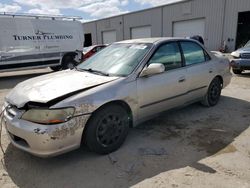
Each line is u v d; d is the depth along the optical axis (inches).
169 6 1019.3
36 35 446.3
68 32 493.4
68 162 129.5
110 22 1363.2
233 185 107.1
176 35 1024.2
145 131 166.6
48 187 110.0
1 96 299.6
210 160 128.3
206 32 908.0
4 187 110.1
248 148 140.6
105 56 171.2
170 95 167.2
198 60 195.6
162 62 162.6
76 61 510.3
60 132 114.3
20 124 117.4
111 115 135.1
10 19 414.0
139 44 168.2
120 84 137.4
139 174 117.6
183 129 169.3
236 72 387.9
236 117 191.0
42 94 121.8
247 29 847.1
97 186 109.8
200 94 199.2
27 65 441.7
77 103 119.5
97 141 130.3
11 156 136.5
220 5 848.3
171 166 123.6
